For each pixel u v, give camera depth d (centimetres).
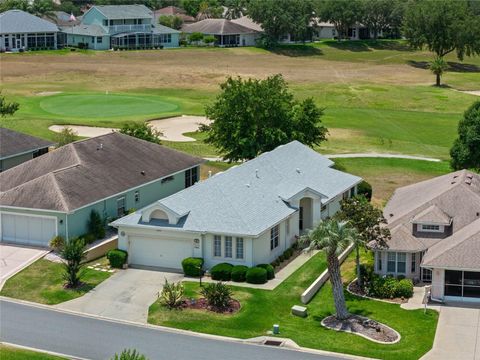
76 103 11275
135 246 4962
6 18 15712
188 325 4016
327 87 13338
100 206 5466
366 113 11406
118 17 16800
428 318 4166
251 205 5034
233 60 16150
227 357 3616
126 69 14312
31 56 15125
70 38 16812
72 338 3847
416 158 8488
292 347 3747
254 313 4169
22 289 4503
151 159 6306
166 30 17525
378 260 4750
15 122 9169
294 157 6134
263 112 7312
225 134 7425
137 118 10094
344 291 4588
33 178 5675
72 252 4528
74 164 5669
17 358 3547
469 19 16800
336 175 6212
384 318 4166
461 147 7162
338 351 3700
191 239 4816
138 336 3878
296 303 4359
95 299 4391
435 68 14138
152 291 4509
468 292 4403
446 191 5131
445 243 4616
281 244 5144
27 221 5238
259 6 18262
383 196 6919
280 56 17300
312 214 5509
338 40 19825
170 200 4912
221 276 4675
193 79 13675
